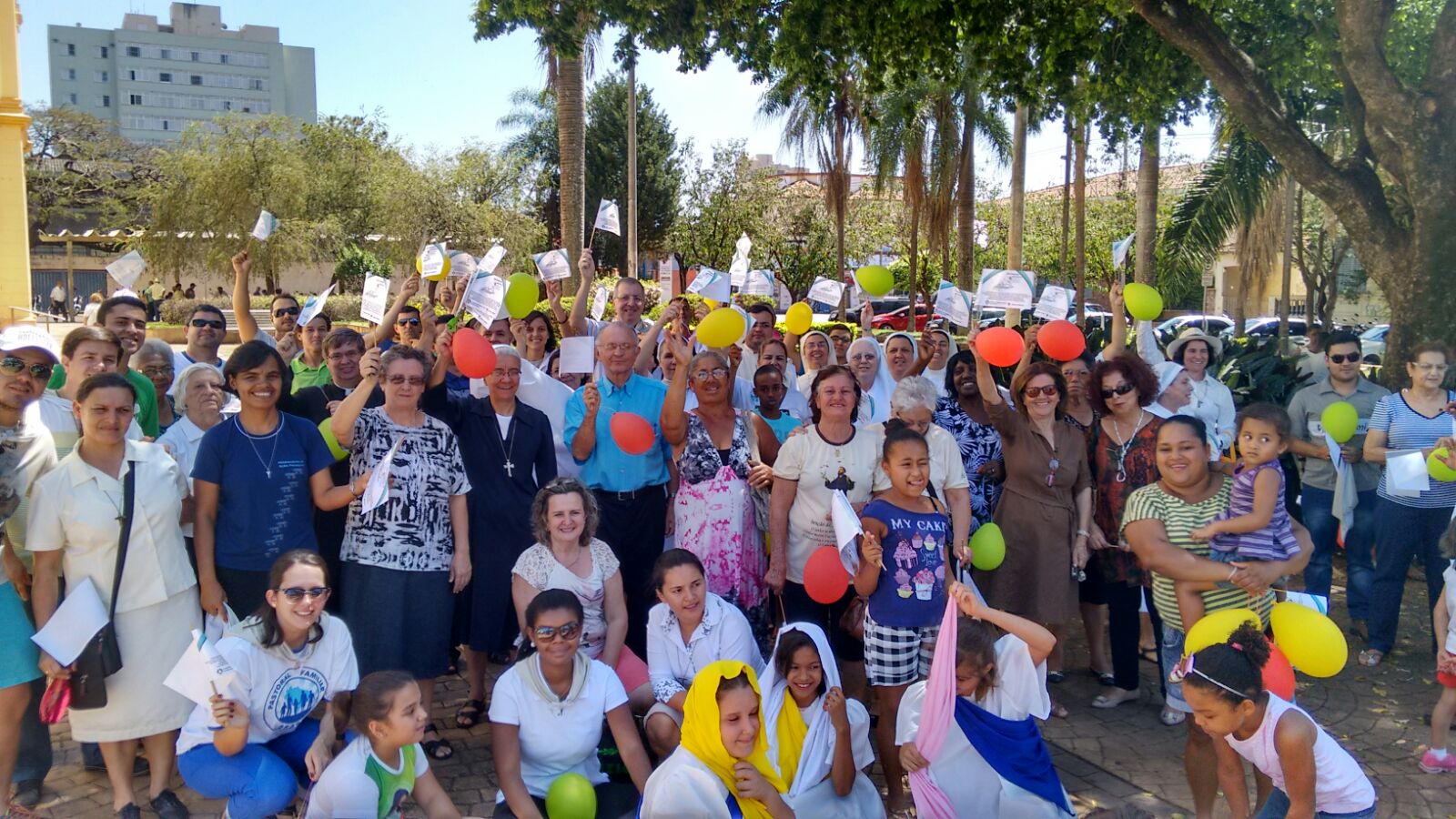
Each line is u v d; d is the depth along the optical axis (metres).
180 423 5.31
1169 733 5.43
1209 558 4.30
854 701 4.47
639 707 4.93
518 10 9.61
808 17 10.54
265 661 4.13
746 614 5.41
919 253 33.53
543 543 5.01
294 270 42.06
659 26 10.05
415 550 4.91
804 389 7.27
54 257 45.78
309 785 4.21
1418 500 6.14
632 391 5.74
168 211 35.41
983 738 4.20
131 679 4.32
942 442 5.05
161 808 4.44
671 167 43.03
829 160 27.53
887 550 4.55
